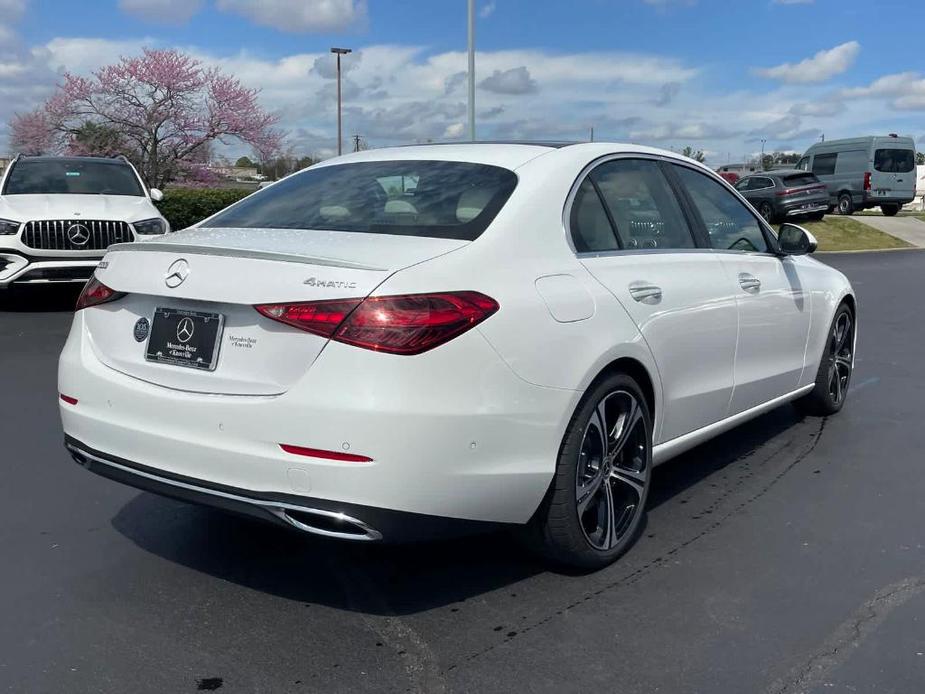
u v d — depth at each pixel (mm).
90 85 26859
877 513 4465
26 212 10133
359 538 3014
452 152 4102
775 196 26266
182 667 3002
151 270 3404
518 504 3277
